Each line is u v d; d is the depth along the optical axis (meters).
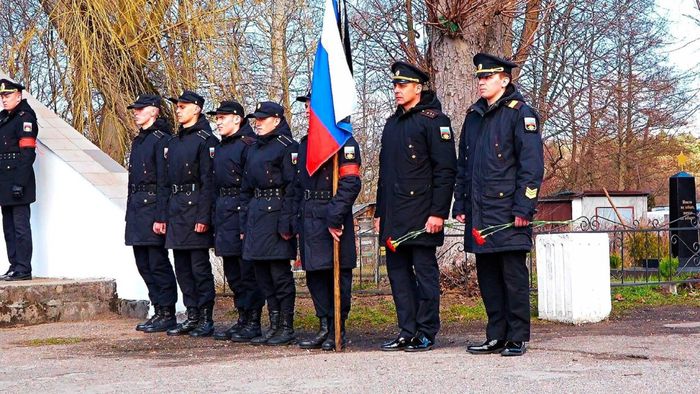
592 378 5.57
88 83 14.84
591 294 9.34
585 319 9.30
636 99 25.33
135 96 15.30
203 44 15.13
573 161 29.94
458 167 7.21
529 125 6.66
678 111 25.92
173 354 7.52
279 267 7.95
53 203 11.16
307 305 11.43
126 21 14.84
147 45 15.06
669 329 8.60
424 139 7.09
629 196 25.84
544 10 15.06
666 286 12.55
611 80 22.47
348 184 7.28
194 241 8.72
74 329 9.50
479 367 6.13
